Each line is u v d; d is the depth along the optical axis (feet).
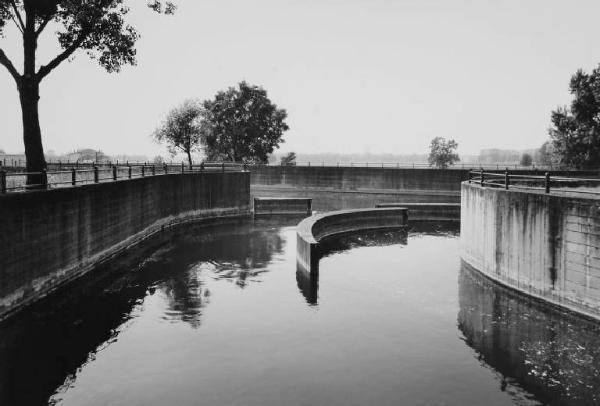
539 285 57.36
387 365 42.45
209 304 59.11
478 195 72.54
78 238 70.49
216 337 48.85
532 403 36.22
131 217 94.38
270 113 224.12
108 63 81.87
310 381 39.65
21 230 55.11
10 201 52.70
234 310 56.95
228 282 69.00
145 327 51.60
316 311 56.54
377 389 38.29
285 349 45.91
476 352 44.88
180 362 43.21
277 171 206.90
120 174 140.26
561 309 53.93
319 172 202.28
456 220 135.13
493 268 67.56
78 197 69.97
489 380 39.68
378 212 122.11
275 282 69.00
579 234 51.16
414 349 45.78
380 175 194.49
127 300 60.49
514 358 43.57
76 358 44.14
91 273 72.90
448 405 36.01
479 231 72.33
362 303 59.31
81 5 72.43
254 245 96.37
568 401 36.37
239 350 45.70
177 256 85.61
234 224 125.70
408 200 168.25
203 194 135.85
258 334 49.57
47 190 61.11
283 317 54.54
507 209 63.21
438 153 217.36
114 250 85.51
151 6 80.43
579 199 50.93
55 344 47.06
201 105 177.37
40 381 39.88
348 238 107.14
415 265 79.36
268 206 145.18
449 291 63.77
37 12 70.18
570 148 155.33
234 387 38.68
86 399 37.11
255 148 223.92
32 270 57.98
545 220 55.77
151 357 44.32
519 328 50.44
